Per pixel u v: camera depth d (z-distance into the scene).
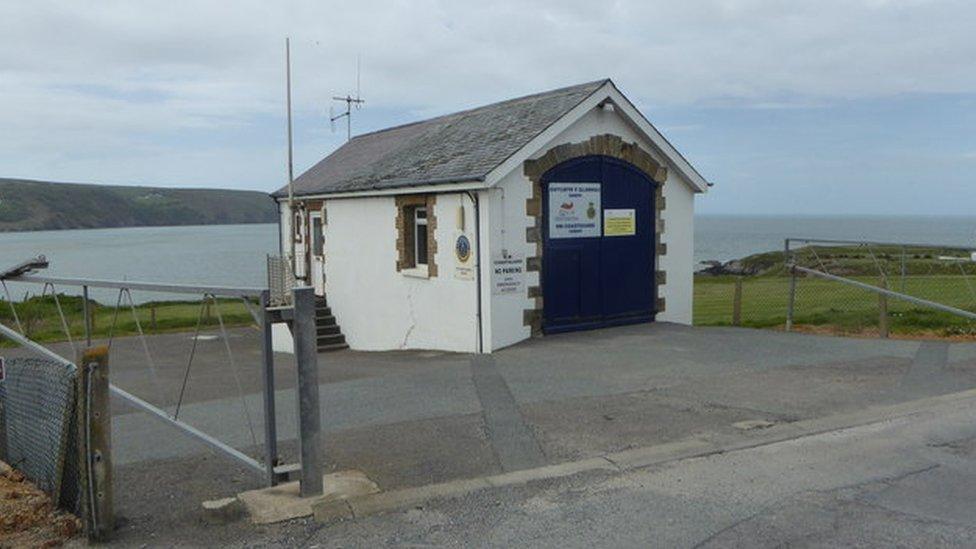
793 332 14.12
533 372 10.88
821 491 5.69
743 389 9.23
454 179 13.74
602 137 14.78
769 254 39.97
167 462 7.00
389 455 6.90
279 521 5.40
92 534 5.12
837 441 6.99
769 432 7.29
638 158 15.29
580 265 14.66
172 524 5.45
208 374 13.91
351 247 18.44
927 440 6.94
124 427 8.66
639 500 5.63
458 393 9.59
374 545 4.98
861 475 6.02
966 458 6.40
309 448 5.70
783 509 5.35
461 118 18.61
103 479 5.16
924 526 5.00
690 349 12.33
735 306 15.82
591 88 14.41
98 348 5.16
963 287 17.64
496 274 13.66
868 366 10.44
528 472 6.33
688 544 4.83
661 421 7.82
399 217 16.39
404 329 16.45
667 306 15.92
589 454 6.79
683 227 16.14
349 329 18.77
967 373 9.78
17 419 6.61
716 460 6.52
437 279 15.09
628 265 15.33
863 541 4.79
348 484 5.95
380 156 19.42
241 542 5.10
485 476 6.26
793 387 9.26
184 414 9.35
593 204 14.77
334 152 24.77
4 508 5.71
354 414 8.62
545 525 5.23
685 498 5.64
